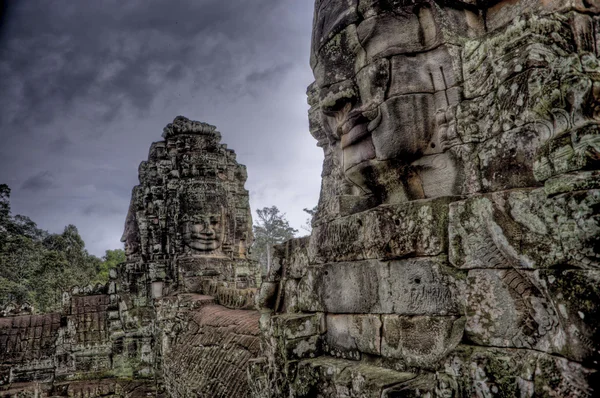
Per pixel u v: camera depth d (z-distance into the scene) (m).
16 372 12.47
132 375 13.01
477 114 2.90
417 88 3.12
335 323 3.74
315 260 3.99
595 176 1.96
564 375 2.04
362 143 3.42
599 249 1.90
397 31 3.19
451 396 2.49
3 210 35.81
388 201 3.49
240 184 16.23
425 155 3.16
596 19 2.72
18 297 30.94
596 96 2.08
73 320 13.67
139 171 17.03
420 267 2.94
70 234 45.62
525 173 2.54
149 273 13.80
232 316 7.68
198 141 14.59
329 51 3.59
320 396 3.46
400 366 3.06
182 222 12.46
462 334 2.63
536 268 2.21
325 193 5.30
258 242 45.62
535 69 2.48
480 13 3.27
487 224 2.53
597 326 1.88
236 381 5.64
